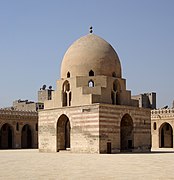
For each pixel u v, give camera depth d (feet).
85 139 148.87
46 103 168.25
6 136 257.34
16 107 307.78
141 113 163.02
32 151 181.88
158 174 72.28
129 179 65.31
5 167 89.30
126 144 161.58
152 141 239.50
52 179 66.23
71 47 165.37
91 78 156.25
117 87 160.97
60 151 160.04
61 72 167.32
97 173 74.59
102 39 166.40
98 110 145.28
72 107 154.81
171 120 229.45
